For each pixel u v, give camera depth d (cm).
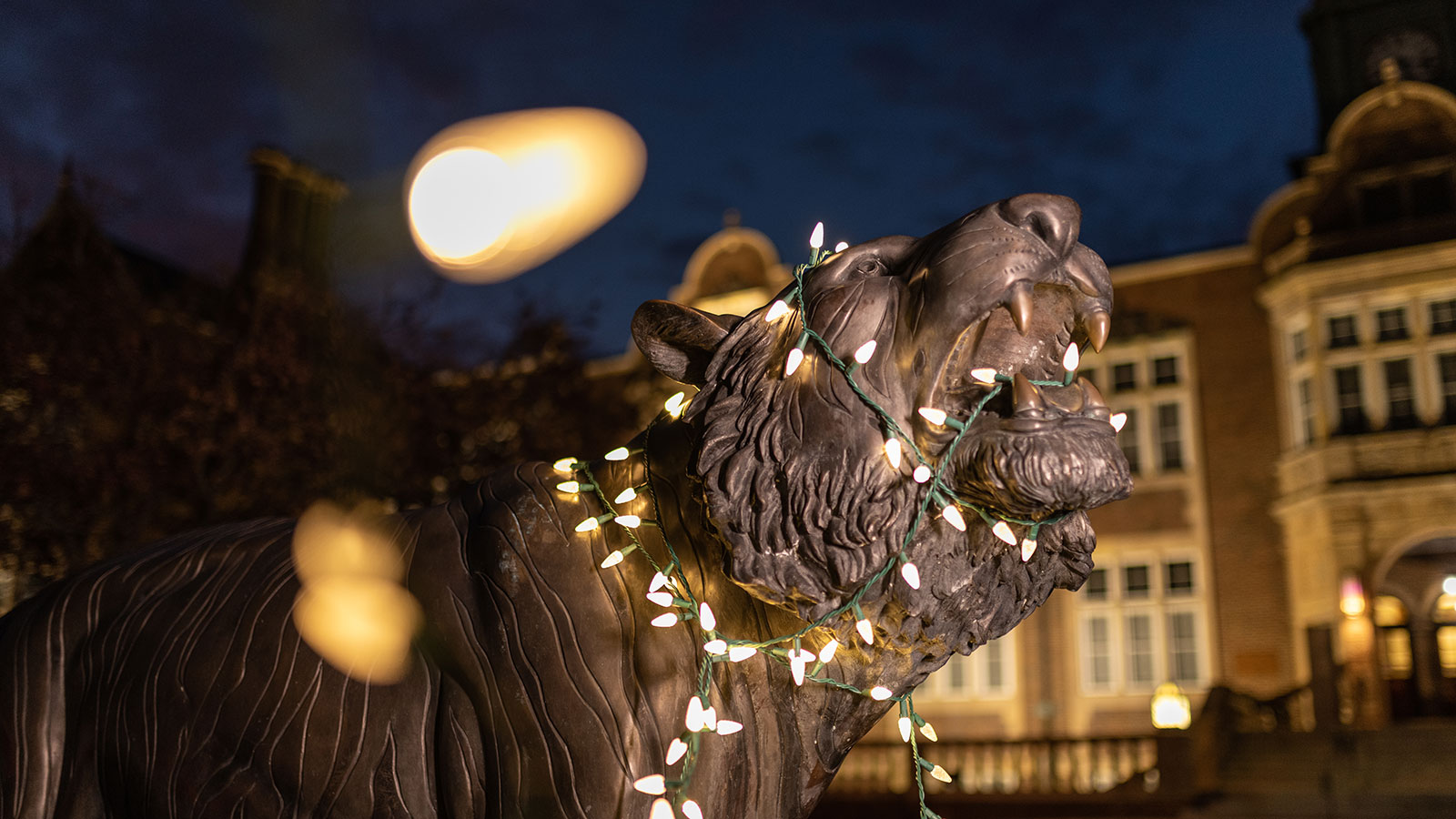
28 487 903
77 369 961
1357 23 1938
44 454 912
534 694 131
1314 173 1744
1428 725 1289
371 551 150
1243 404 1731
